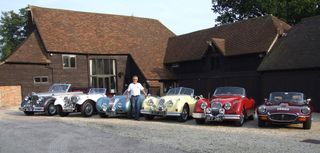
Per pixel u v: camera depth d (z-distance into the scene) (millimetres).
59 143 9141
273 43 24219
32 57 29297
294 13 34969
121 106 16500
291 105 12703
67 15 33594
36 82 29391
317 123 14070
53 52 29828
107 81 32938
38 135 10617
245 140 9352
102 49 32188
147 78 30312
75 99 18000
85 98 18016
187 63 30453
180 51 32312
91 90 18875
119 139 9648
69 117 17766
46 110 18781
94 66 32156
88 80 31641
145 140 9438
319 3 34188
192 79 29750
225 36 28562
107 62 32906
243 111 13641
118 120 15688
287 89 21812
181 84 31000
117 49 32906
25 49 29641
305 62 20688
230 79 26359
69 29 32281
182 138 9789
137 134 10648
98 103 17266
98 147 8492
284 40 23875
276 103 13094
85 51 31203
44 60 29547
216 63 27719
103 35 33625
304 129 12039
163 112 15016
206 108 13453
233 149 8039
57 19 32594
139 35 35688
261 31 25578
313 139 9539
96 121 14961
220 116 13078
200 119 13820
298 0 34031
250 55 24891
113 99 17031
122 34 34812
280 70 21969
